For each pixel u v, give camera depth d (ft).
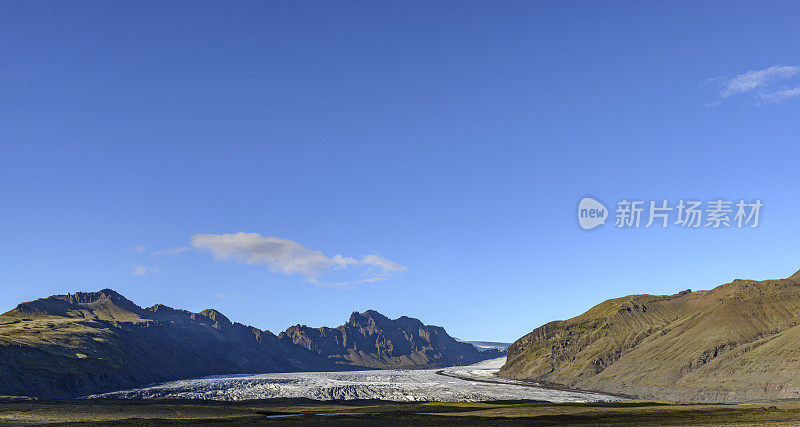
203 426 452.76
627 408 647.15
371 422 497.46
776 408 588.09
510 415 577.43
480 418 542.57
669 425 451.94
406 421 509.76
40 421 493.77
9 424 463.42
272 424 469.57
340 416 565.53
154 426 451.53
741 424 433.89
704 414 546.26
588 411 612.29
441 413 611.47
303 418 538.06
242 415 584.81
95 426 450.71
